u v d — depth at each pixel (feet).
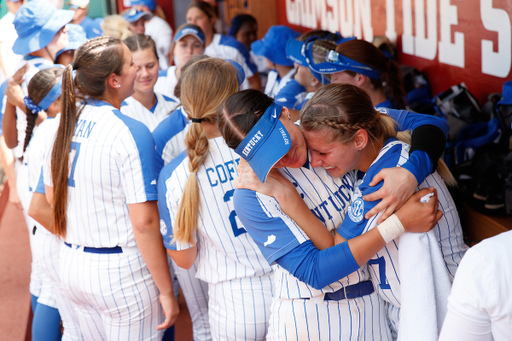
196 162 5.64
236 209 5.01
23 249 14.01
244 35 18.12
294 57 10.02
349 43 7.67
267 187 4.80
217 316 6.22
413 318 4.59
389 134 5.01
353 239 4.61
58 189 6.39
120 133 6.15
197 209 5.78
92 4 28.86
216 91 5.62
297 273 4.74
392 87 8.14
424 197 4.57
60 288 7.86
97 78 6.37
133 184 6.19
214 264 6.09
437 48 11.23
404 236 4.62
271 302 5.95
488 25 9.39
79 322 7.30
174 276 9.57
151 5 19.72
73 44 10.05
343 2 16.29
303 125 4.67
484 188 7.82
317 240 4.88
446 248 5.11
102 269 6.44
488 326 3.62
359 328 5.07
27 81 9.32
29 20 9.22
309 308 5.05
